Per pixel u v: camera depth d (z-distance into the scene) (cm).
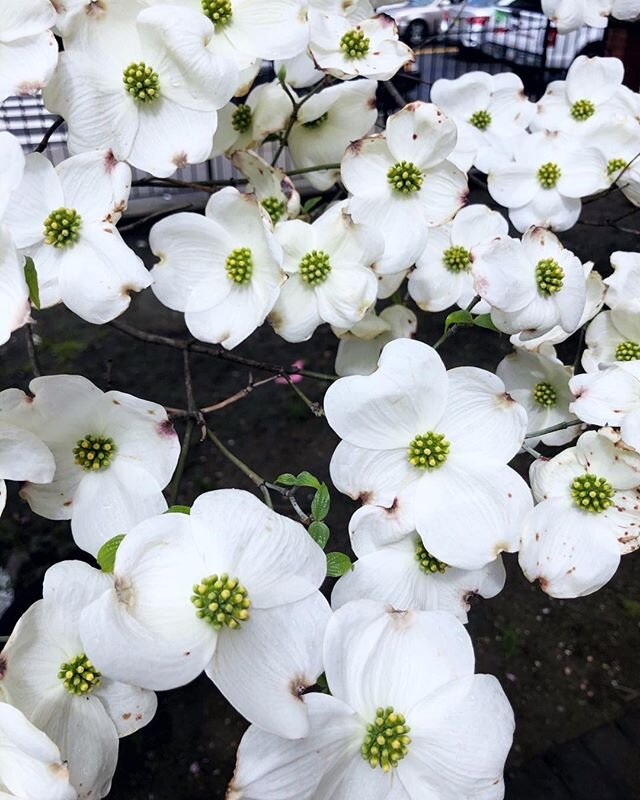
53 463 29
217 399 121
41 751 23
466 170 52
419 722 27
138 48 33
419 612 27
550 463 34
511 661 89
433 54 139
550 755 81
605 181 50
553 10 54
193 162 34
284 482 32
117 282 31
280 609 26
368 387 31
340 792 26
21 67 30
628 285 42
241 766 24
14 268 26
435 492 32
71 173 31
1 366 126
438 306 46
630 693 86
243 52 36
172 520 26
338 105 46
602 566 33
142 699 29
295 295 38
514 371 45
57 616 28
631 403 33
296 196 42
